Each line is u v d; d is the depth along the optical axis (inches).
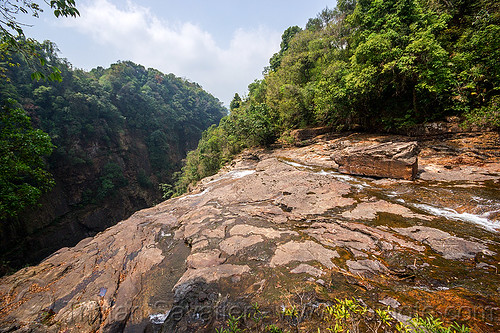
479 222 185.5
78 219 1268.5
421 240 161.2
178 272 163.0
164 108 2586.1
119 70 2426.2
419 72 414.9
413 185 280.7
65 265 182.5
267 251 166.2
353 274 131.3
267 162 504.1
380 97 530.6
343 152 388.8
